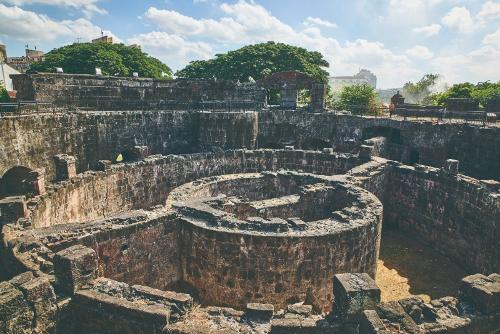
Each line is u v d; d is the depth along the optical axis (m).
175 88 33.72
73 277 8.93
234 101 35.69
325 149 26.44
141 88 31.73
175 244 14.57
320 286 13.32
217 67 52.81
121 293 8.97
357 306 7.99
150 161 22.92
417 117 35.22
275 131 34.16
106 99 29.80
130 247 13.20
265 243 12.77
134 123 27.53
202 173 25.42
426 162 29.52
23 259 10.26
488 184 17.55
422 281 17.16
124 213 14.22
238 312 8.70
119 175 21.36
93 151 25.55
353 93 52.00
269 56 50.16
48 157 22.44
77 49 47.06
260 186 22.67
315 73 49.84
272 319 8.36
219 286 13.69
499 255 16.09
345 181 20.31
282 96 38.72
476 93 46.06
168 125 29.27
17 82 25.98
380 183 22.97
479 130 26.12
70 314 8.90
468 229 18.34
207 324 8.27
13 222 13.01
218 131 29.69
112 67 46.19
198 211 14.80
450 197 19.72
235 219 14.05
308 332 7.98
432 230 20.95
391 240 22.09
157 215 14.07
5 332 7.68
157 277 14.14
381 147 29.31
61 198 16.89
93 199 19.62
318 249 12.98
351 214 14.95
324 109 36.53
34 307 8.17
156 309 8.29
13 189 21.53
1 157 19.23
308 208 18.86
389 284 16.83
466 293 9.17
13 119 20.00
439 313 8.63
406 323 7.74
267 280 13.04
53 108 25.66
